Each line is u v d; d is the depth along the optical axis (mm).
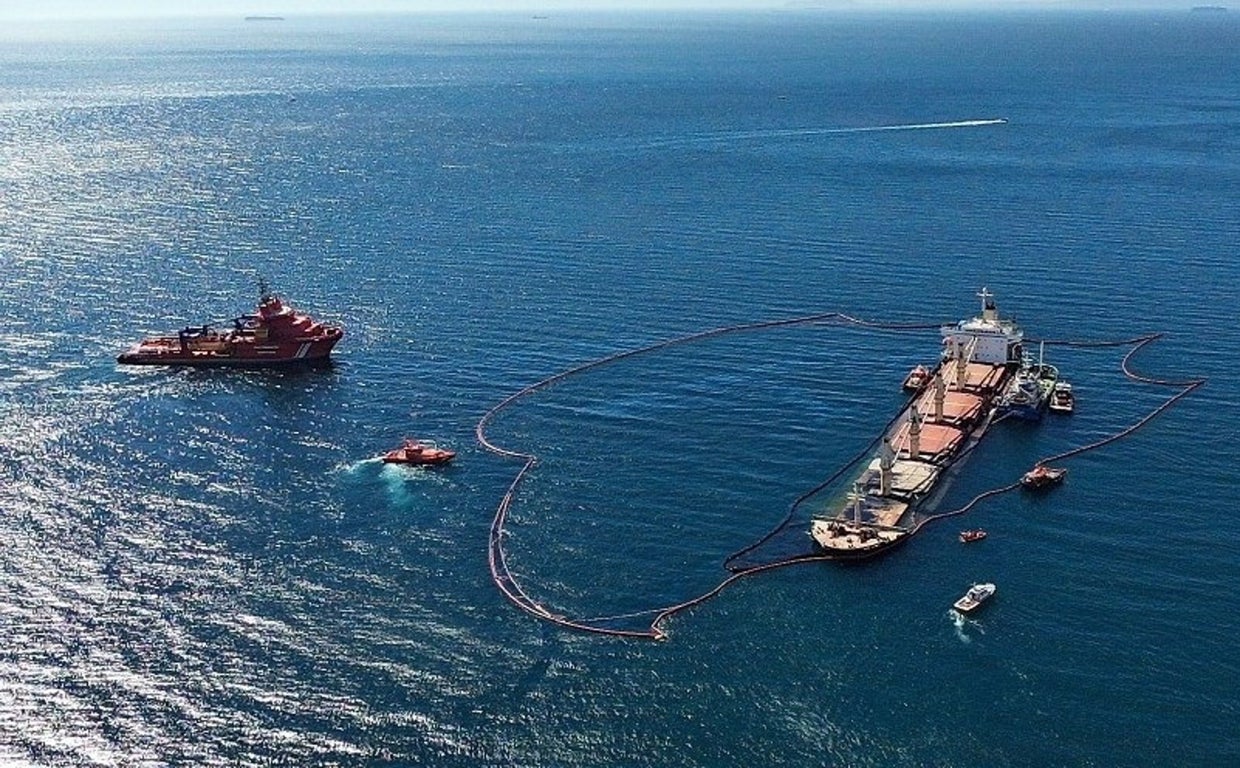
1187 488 115000
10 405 136750
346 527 106875
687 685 84875
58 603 94062
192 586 96812
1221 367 147875
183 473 118500
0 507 110375
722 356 152125
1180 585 97188
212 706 82125
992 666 86812
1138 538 105250
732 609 94312
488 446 124562
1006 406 133625
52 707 81625
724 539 105125
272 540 104438
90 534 105375
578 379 144250
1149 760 77250
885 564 101562
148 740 78688
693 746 78875
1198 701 82688
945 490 115875
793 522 108250
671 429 129000
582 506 110938
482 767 76625
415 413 134125
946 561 101938
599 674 85938
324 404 137375
